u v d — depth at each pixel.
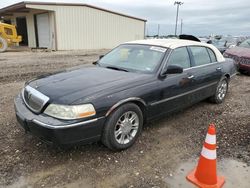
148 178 2.89
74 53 17.64
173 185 2.78
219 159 3.33
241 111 5.26
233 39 16.36
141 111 3.63
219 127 4.39
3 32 17.25
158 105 3.85
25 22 24.08
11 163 3.08
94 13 21.55
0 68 10.10
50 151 3.38
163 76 3.90
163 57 4.07
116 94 3.21
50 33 20.23
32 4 17.94
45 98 3.03
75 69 4.20
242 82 8.20
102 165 3.12
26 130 3.19
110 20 22.91
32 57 14.56
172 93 4.06
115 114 3.22
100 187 2.72
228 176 2.96
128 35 24.83
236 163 3.24
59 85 3.30
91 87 3.22
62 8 19.52
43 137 2.95
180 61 4.36
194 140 3.88
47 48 20.95
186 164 3.20
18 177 2.84
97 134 3.11
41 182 2.78
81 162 3.17
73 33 20.64
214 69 5.22
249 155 3.44
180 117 4.84
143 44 4.59
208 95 5.27
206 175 2.75
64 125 2.81
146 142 3.76
